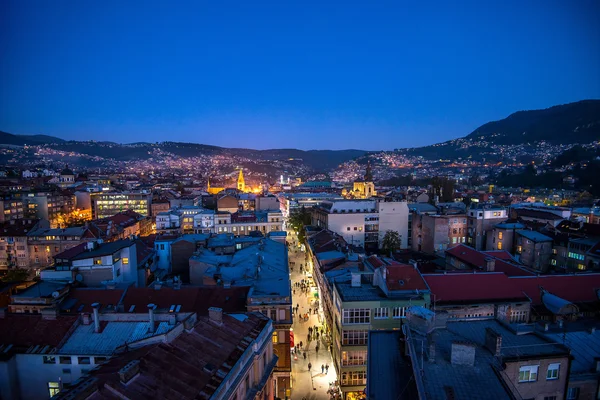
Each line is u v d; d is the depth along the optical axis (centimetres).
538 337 3397
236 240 10212
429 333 3350
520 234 11512
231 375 3419
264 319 4684
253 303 5781
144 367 3097
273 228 15688
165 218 16288
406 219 14800
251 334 4231
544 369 2997
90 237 12631
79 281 6844
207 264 7594
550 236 11288
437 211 15312
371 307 5678
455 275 6769
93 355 4191
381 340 3953
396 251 13738
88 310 5691
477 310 6181
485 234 12862
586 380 3334
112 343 4350
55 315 4712
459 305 6184
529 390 2983
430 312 3603
